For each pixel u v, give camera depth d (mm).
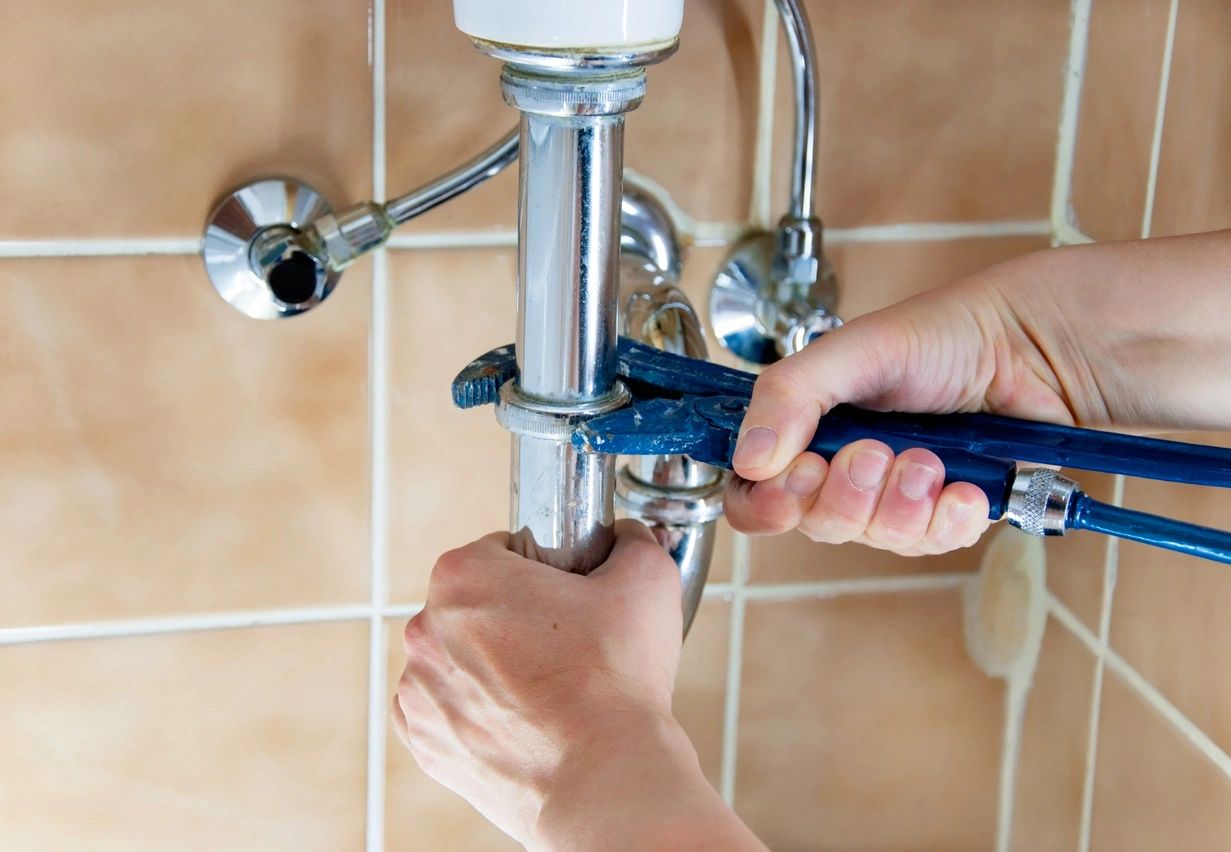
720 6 623
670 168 641
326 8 585
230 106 589
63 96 574
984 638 755
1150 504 647
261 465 648
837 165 655
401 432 657
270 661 683
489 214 630
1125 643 671
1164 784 642
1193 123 583
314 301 590
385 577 680
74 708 669
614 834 389
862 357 487
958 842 792
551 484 458
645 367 487
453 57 603
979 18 646
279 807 708
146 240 601
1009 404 552
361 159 608
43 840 687
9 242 589
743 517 476
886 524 434
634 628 450
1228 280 514
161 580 657
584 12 377
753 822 768
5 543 635
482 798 467
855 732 760
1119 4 628
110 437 629
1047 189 680
